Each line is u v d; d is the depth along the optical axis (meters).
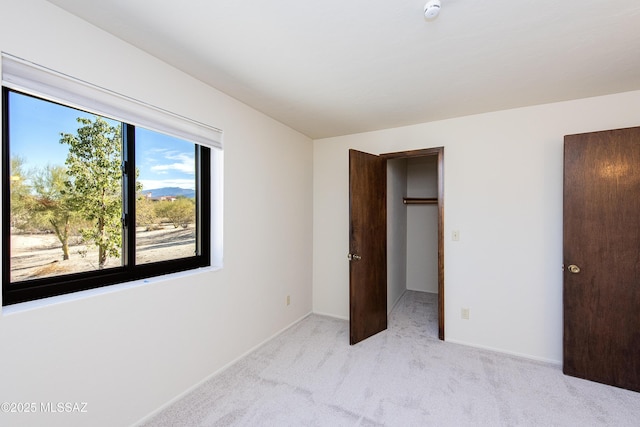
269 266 2.75
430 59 1.71
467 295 2.69
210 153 2.24
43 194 1.38
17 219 1.29
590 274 2.10
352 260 2.68
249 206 2.47
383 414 1.73
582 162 2.13
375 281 2.93
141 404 1.63
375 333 2.91
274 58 1.70
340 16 1.32
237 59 1.72
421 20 1.35
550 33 1.45
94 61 1.40
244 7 1.25
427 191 4.59
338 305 3.41
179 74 1.84
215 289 2.13
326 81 2.00
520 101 2.36
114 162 1.67
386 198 3.16
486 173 2.62
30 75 1.19
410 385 2.02
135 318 1.60
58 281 1.41
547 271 2.40
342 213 3.39
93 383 1.41
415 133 2.96
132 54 1.57
